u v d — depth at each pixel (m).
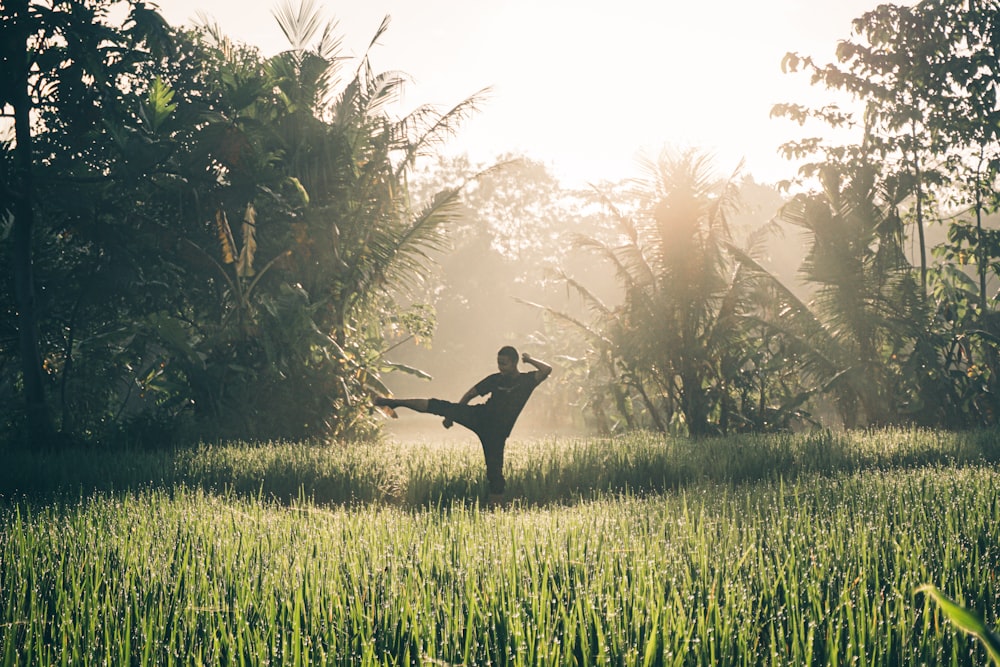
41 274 16.66
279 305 17.41
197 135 17.06
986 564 5.20
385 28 19.66
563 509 8.65
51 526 6.33
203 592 4.48
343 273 19.19
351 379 19.06
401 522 6.73
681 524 6.16
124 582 4.61
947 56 22.64
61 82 15.57
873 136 22.69
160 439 16.00
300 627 4.00
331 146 19.02
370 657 3.51
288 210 18.58
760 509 7.13
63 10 14.91
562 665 3.67
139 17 15.23
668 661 3.64
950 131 22.09
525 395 9.88
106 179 15.45
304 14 19.27
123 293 16.56
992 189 23.39
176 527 6.32
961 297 22.34
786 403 21.86
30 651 3.73
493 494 9.91
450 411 9.86
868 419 21.73
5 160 15.27
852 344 21.75
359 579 4.73
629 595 4.27
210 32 19.16
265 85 17.92
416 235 20.00
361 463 11.59
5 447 14.83
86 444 15.24
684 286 21.31
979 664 3.79
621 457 12.66
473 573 4.61
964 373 21.59
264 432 17.34
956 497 7.56
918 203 23.19
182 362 17.16
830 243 21.86
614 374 23.08
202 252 17.20
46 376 17.17
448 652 3.74
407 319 22.55
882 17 22.50
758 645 4.11
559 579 4.86
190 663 3.68
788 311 21.89
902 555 5.33
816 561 5.20
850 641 3.78
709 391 21.83
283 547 5.61
